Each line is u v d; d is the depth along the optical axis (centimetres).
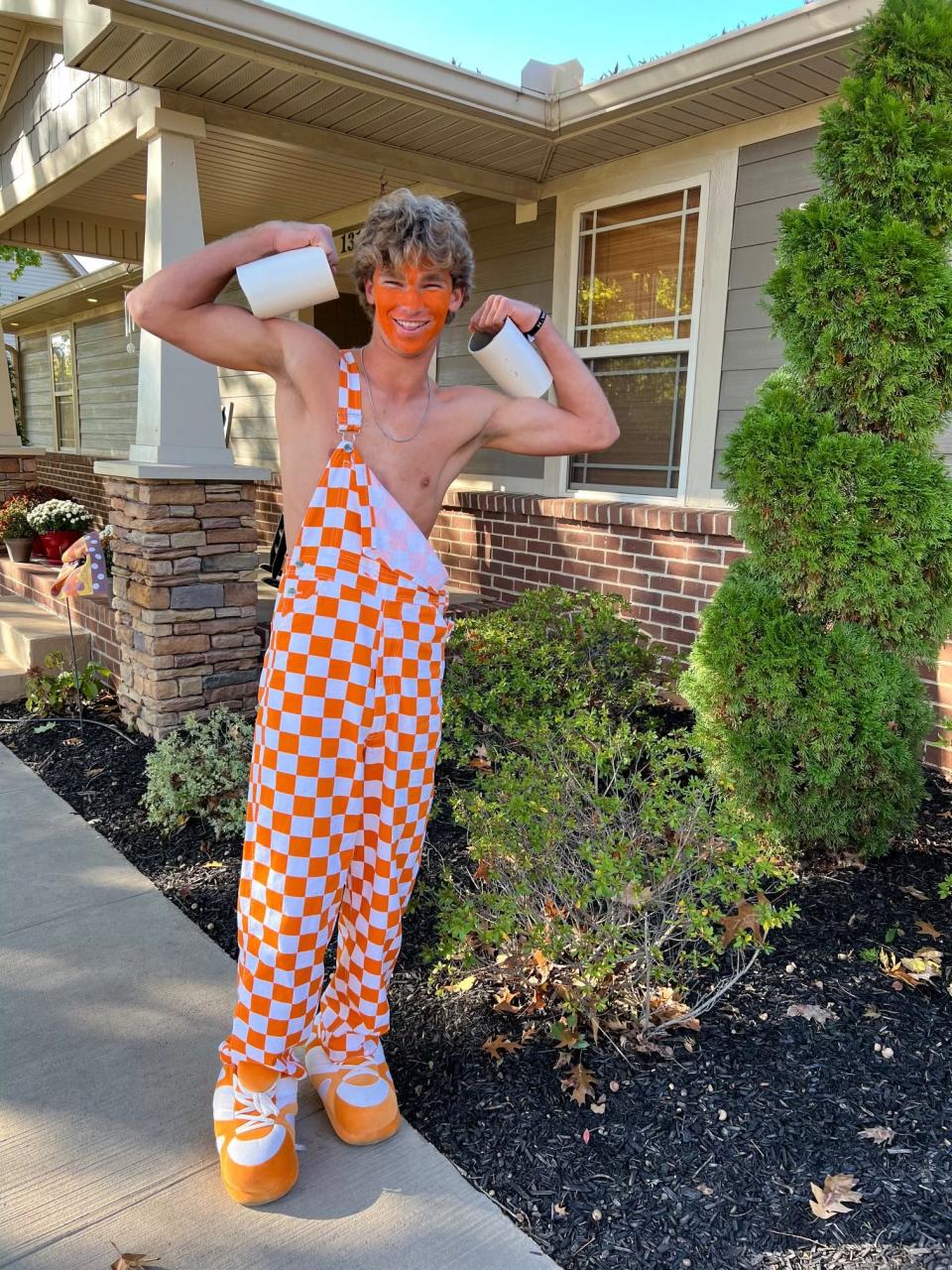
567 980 227
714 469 468
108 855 311
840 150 266
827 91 379
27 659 497
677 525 456
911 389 265
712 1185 174
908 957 245
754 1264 157
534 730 287
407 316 147
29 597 591
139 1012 226
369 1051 188
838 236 261
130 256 747
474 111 415
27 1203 167
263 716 155
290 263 150
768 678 283
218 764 331
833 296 266
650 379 496
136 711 432
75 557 407
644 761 376
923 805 346
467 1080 202
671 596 471
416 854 169
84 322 1224
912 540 264
